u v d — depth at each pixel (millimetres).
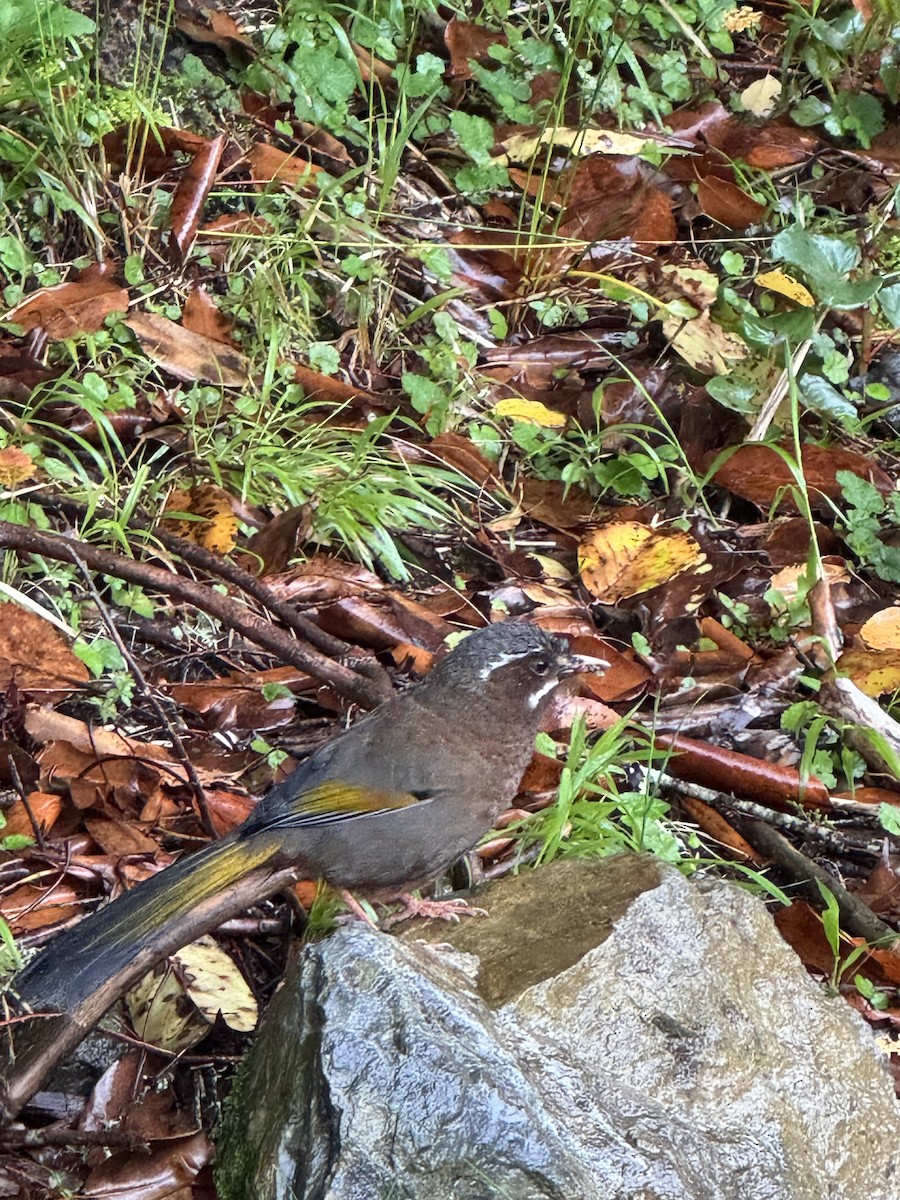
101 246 1514
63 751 1246
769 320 1475
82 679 1296
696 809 1306
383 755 1133
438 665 1167
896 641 1368
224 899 1113
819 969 1229
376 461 1459
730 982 1087
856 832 1306
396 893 1150
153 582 1289
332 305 1548
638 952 1081
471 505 1468
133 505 1367
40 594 1339
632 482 1479
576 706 1322
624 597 1396
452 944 1103
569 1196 999
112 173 1560
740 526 1483
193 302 1502
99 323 1471
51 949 1095
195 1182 1082
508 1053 1031
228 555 1384
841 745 1350
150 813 1233
